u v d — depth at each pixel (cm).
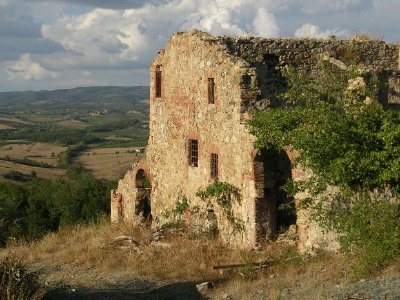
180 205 2380
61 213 4209
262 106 1970
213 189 2053
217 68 2108
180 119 2438
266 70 2191
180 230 2269
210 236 2125
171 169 2530
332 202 1539
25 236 3675
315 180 1566
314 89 1903
